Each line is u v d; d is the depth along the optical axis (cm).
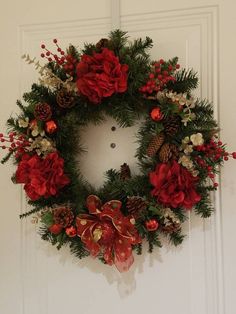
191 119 75
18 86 90
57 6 89
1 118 90
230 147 80
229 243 80
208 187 77
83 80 75
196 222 82
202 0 82
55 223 77
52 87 82
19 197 90
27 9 90
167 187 73
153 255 83
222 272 80
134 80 76
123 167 81
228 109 81
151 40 78
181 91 77
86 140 86
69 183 80
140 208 74
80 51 88
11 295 90
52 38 89
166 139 77
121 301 85
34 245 89
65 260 88
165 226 77
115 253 77
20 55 90
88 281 86
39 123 77
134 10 85
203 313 81
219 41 81
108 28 87
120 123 79
